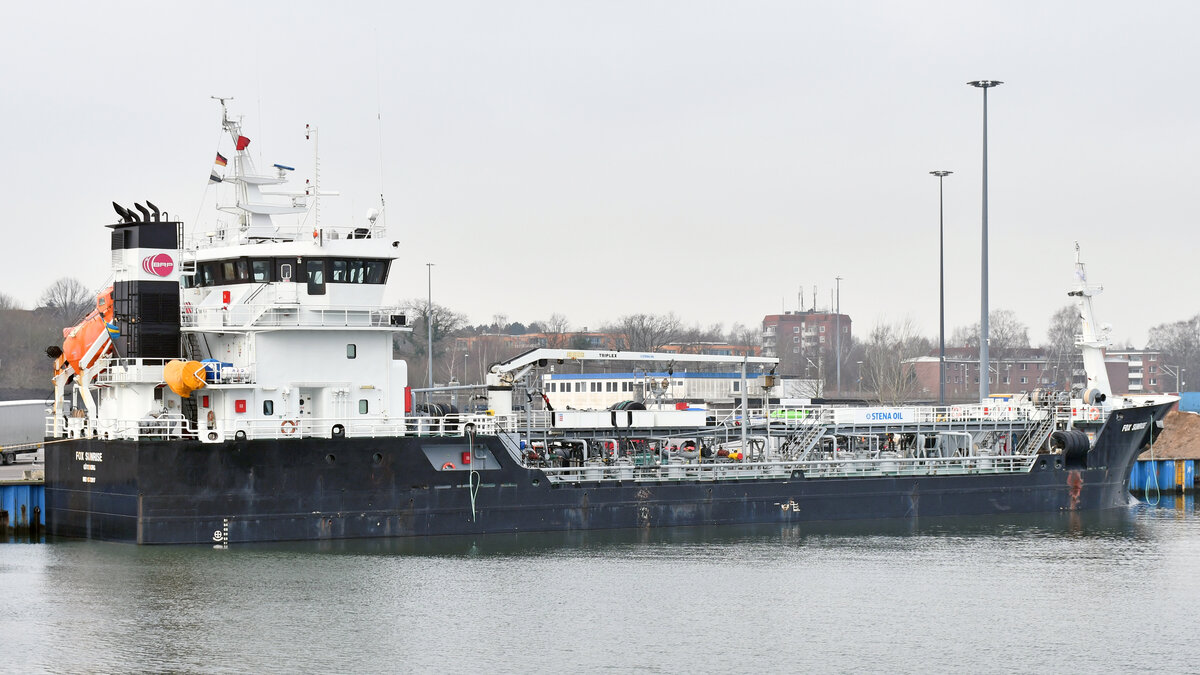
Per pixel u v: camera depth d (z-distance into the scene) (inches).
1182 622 3366.1
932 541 4362.7
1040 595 3634.4
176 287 3900.1
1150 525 4800.7
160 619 3208.7
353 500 3914.9
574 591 3560.5
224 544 3789.4
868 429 4977.9
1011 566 3991.1
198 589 3452.3
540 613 3344.0
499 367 4345.5
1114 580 3818.9
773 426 4808.1
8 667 2856.8
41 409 6013.8
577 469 4234.7
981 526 4675.2
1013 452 5132.9
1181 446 7116.1
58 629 3120.1
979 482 4862.2
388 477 3951.8
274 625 3184.1
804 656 3048.7
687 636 3184.1
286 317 3914.9
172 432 3818.9
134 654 2957.7
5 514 4062.5
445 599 3449.8
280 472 3831.2
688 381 7386.8
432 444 4020.7
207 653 2972.4
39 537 4077.3
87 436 3966.5
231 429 3818.9
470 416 4099.4
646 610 3398.1
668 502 4370.1
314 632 3144.7
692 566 3875.5
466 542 4047.7
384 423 4013.3
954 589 3683.6
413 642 3085.6
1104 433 5098.4
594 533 4256.9
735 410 4904.0
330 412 3973.9
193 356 4035.4
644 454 4717.0
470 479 4065.0
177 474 3742.6
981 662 3031.5
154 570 3599.9
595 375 6963.6
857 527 4576.8
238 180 4175.7
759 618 3348.9
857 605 3491.6
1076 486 5054.1
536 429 4426.7
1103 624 3346.5
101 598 3358.8
